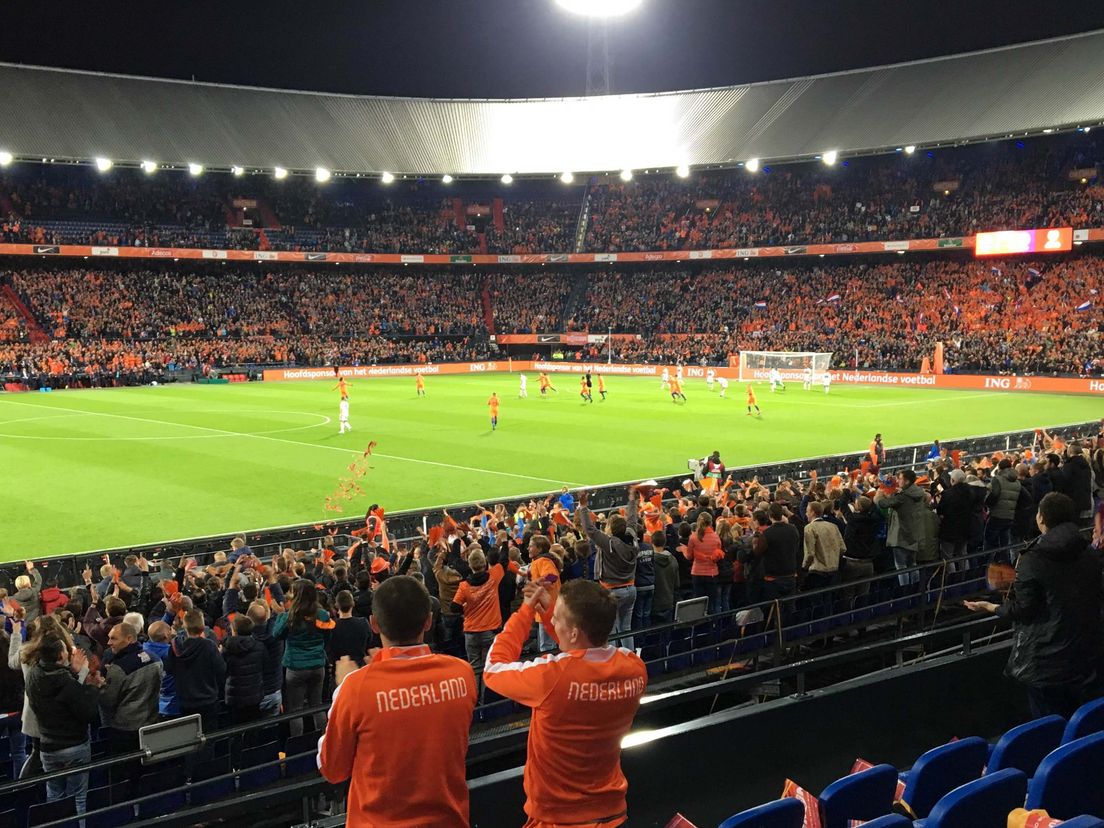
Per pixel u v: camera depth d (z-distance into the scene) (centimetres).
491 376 7875
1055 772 515
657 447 3628
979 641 1198
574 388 6481
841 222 8112
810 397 5781
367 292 8800
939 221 7581
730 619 1291
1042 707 700
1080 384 6003
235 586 1280
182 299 7869
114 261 7919
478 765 931
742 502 1764
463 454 3456
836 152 7206
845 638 1298
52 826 626
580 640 447
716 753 666
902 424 4334
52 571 1822
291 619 987
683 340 8256
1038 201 7356
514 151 8281
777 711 700
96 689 827
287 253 8038
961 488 1402
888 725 763
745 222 8600
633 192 9512
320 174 7719
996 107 6831
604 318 8831
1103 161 7456
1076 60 6881
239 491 2800
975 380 6469
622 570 1128
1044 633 667
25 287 7269
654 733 644
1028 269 7406
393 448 3597
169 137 7362
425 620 438
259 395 5816
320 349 7788
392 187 9688
